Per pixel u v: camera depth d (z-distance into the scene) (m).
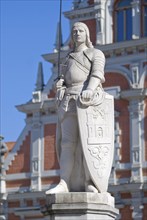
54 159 36.94
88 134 11.04
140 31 35.81
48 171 36.88
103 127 11.16
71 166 11.15
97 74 11.14
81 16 37.44
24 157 37.78
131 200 34.44
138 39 35.31
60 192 10.84
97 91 11.13
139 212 34.19
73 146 11.20
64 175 11.15
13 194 37.25
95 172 10.98
